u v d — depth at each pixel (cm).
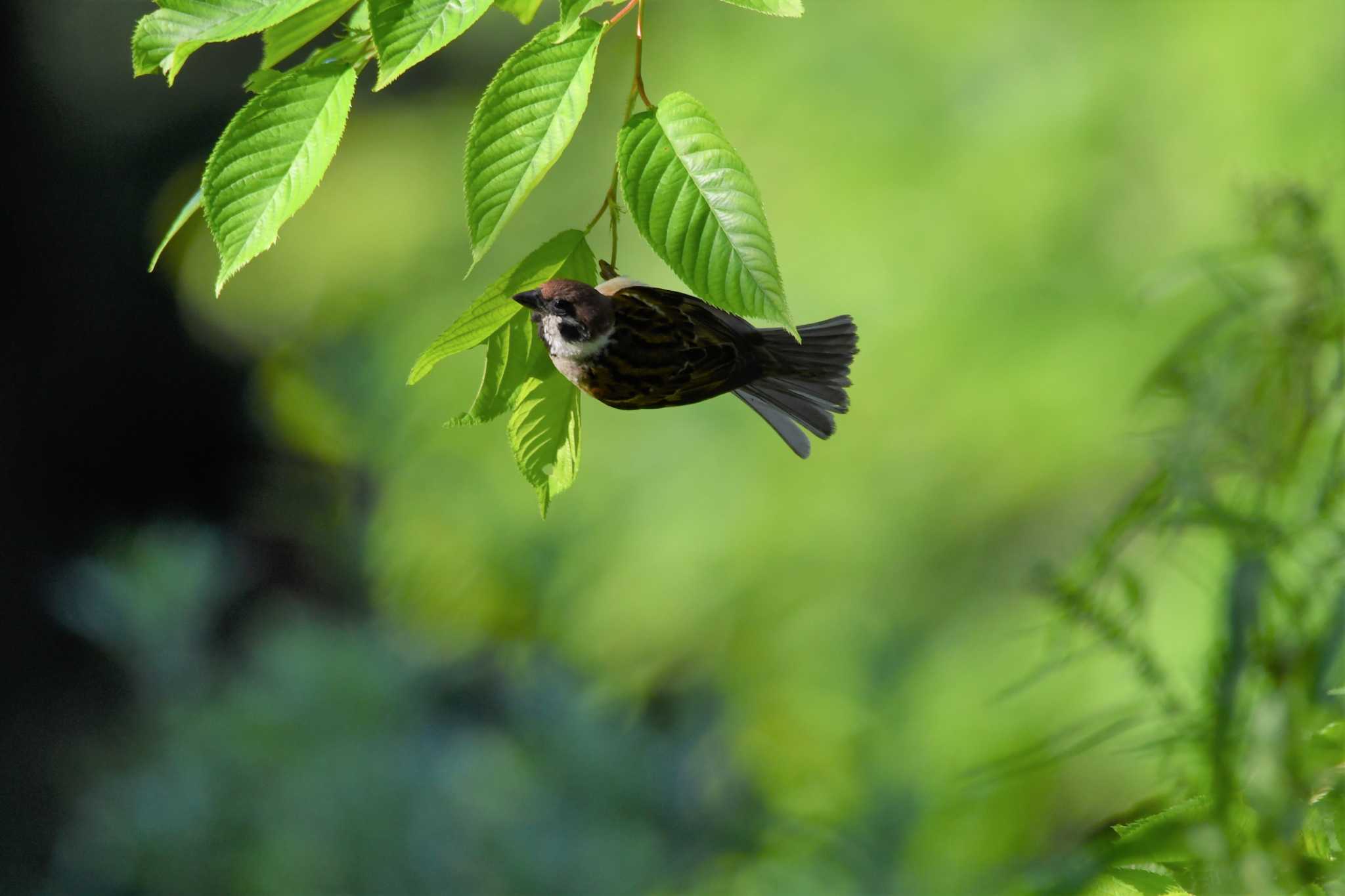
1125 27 946
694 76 1198
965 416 969
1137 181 922
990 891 616
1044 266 958
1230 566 616
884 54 1059
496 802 962
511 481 1251
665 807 966
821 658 1018
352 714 1001
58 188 2209
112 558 1180
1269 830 606
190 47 599
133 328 2298
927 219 1005
